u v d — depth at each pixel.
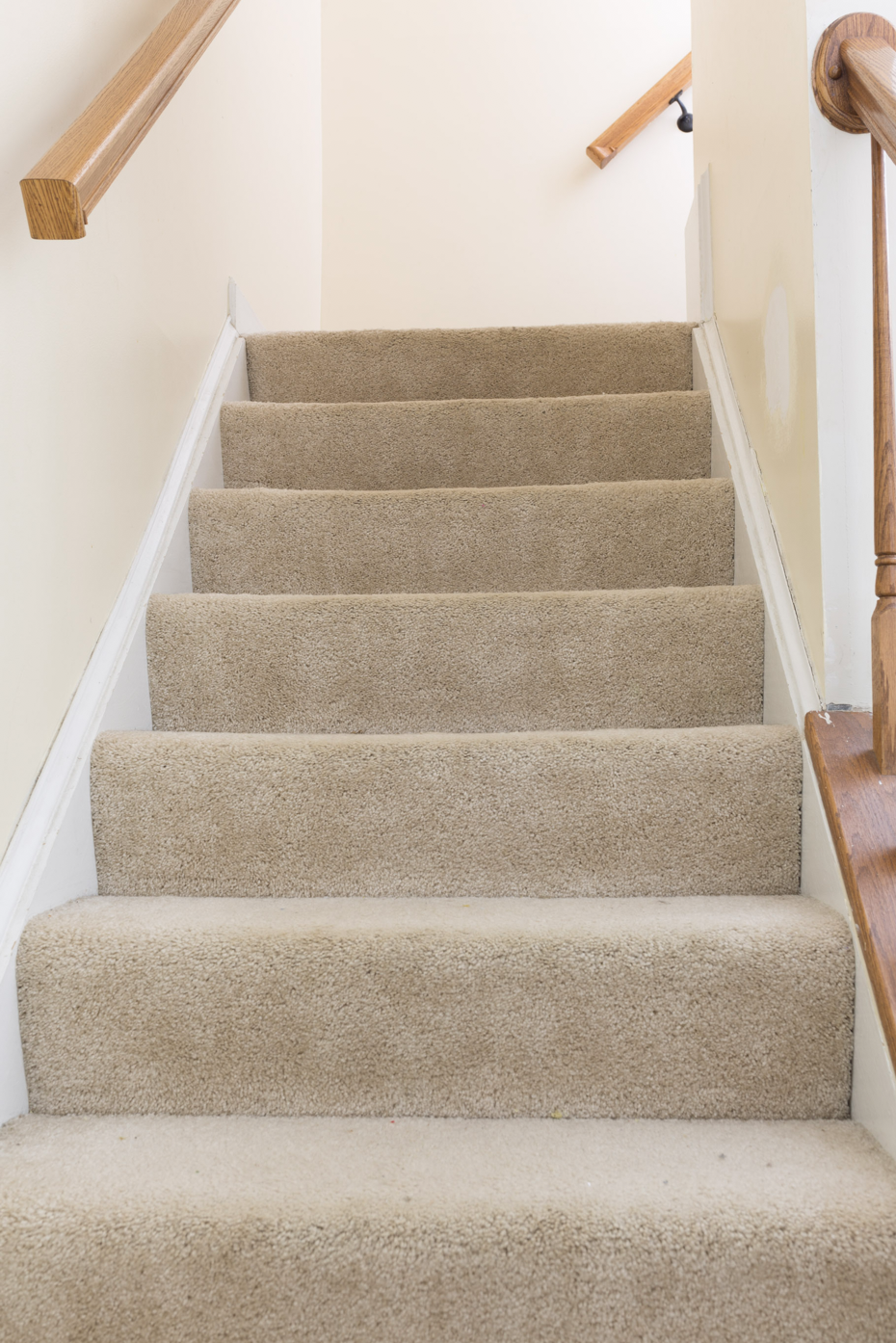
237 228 1.97
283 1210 0.75
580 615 1.29
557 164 2.98
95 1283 0.74
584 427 1.69
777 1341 0.73
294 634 1.31
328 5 3.04
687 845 1.09
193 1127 0.90
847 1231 0.72
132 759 1.12
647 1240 0.73
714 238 1.75
